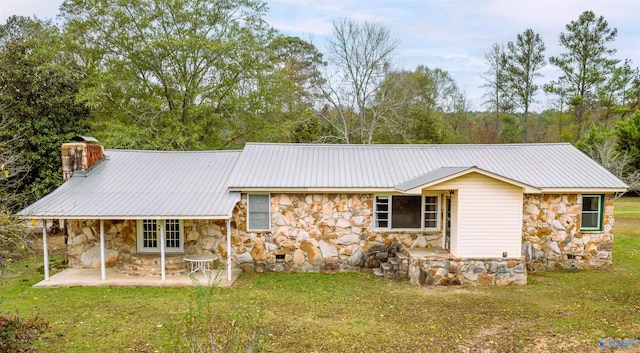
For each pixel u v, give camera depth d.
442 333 8.30
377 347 7.62
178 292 10.97
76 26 21.47
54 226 20.30
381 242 13.52
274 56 24.27
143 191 12.83
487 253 11.93
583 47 38.41
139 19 21.98
